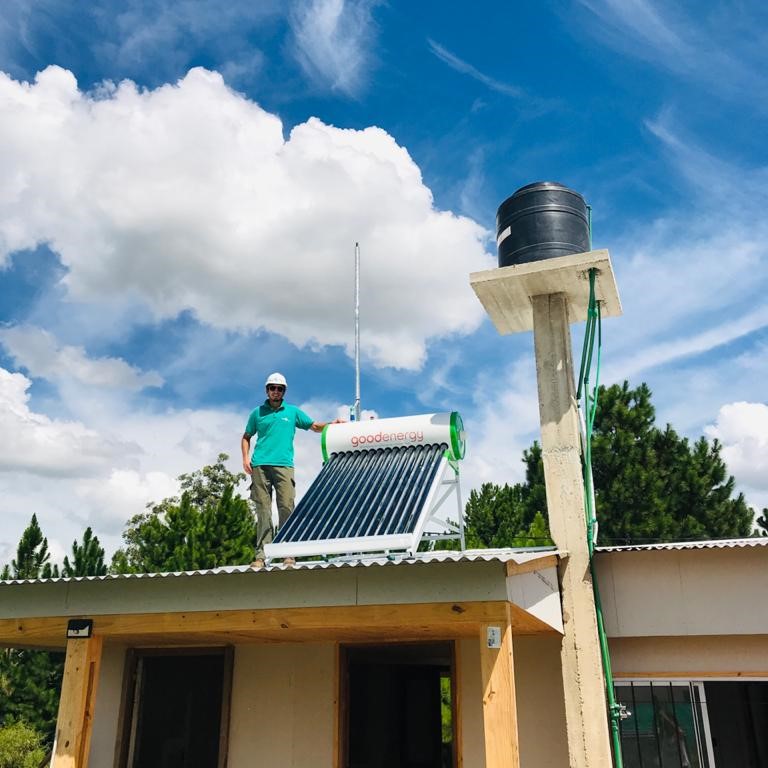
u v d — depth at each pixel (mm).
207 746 7684
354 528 5902
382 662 8086
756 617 6520
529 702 6934
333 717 7277
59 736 5184
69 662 5328
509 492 19781
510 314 8023
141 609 5332
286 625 5094
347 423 7621
